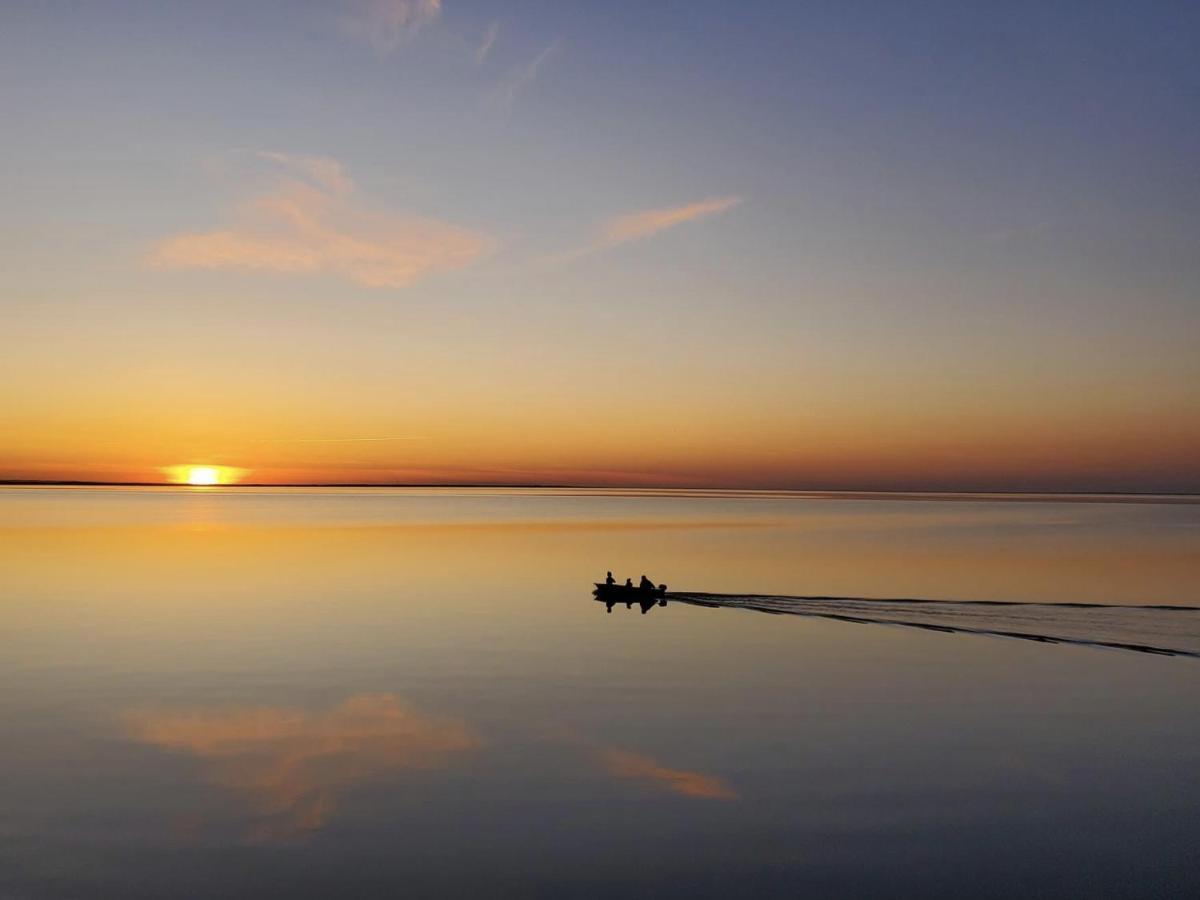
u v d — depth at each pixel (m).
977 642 38.66
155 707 28.03
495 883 17.11
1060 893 16.77
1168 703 28.94
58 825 19.42
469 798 20.95
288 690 30.19
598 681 31.61
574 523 130.50
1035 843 18.75
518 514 163.50
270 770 22.66
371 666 33.66
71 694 29.48
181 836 18.92
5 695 29.31
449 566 67.19
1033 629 41.34
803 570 64.69
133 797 20.91
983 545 87.19
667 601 49.06
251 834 19.05
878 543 89.94
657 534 105.00
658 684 31.23
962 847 18.58
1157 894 16.73
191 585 55.38
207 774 22.36
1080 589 54.00
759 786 21.78
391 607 47.47
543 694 29.89
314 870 17.55
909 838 19.00
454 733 25.69
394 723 26.56
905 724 26.69
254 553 75.88
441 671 33.00
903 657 35.62
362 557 73.50
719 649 37.16
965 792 21.45
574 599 50.62
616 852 18.34
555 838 18.95
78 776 22.17
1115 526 124.06
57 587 54.16
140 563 67.44
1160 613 44.66
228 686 30.66
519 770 22.78
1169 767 23.16
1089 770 22.89
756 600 48.97
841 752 24.19
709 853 18.30
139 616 44.16
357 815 20.02
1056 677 32.41
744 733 25.78
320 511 168.00
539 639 39.03
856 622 43.22
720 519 147.88
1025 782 22.05
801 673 33.00
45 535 94.12
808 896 16.67
